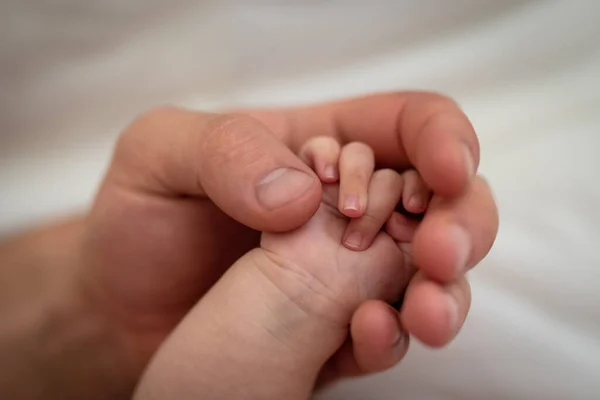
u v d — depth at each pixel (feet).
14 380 0.90
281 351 0.63
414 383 0.84
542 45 1.02
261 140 0.66
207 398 0.63
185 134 0.73
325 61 1.07
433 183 0.61
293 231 0.64
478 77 1.04
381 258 0.63
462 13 1.03
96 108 1.07
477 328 0.84
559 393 0.82
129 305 0.86
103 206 0.81
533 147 0.96
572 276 0.86
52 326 0.90
